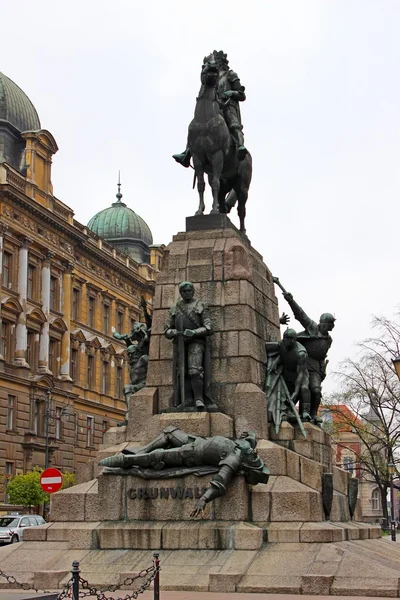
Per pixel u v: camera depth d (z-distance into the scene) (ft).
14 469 184.96
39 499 169.07
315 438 57.93
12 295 187.73
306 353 60.13
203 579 46.68
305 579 44.60
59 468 204.54
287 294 63.16
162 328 59.62
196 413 55.67
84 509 53.52
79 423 217.97
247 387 56.34
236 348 57.36
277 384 59.52
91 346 229.04
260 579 45.88
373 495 297.53
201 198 62.90
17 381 186.80
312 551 47.73
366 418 167.94
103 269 236.84
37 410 196.95
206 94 63.67
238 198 67.21
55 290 209.36
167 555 49.24
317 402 61.46
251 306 59.00
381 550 53.78
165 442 53.36
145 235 285.23
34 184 197.98
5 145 199.00
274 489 51.34
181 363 56.24
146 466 52.70
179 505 51.62
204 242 60.85
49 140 205.26
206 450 51.49
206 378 56.44
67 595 39.22
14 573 49.90
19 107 205.87
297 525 49.90
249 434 52.47
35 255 199.31
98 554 50.44
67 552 51.11
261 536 49.21
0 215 183.42
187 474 51.78
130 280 252.83
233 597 42.65
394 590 43.39
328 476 55.31
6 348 186.91
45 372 198.08
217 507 50.85
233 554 48.47
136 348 66.39
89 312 230.48
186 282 57.26
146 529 50.57
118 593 45.27
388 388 159.63
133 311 257.34
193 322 56.65
